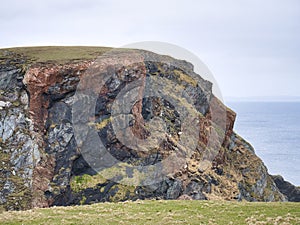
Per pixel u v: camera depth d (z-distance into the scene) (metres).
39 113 73.69
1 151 70.75
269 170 158.00
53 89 73.88
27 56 80.81
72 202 67.75
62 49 87.56
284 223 30.28
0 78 76.06
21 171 69.25
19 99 75.19
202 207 36.31
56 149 71.56
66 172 69.81
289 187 104.25
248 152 94.44
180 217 32.75
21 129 72.88
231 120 89.19
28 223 30.83
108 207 36.91
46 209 36.19
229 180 82.19
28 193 67.12
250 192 86.75
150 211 35.12
